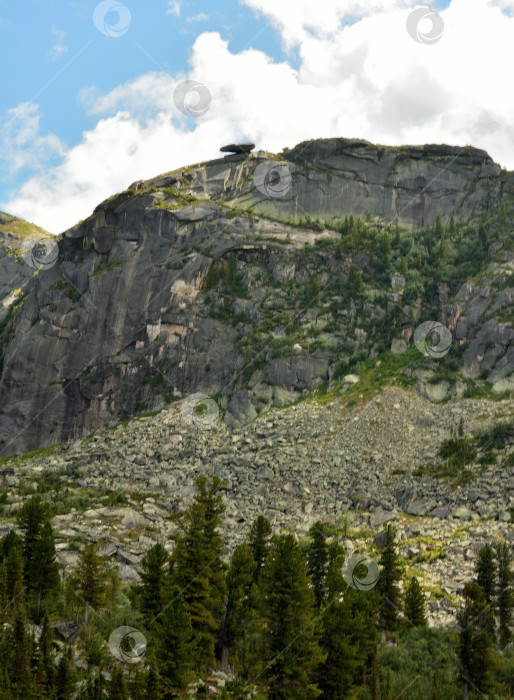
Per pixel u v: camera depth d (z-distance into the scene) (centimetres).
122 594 9775
